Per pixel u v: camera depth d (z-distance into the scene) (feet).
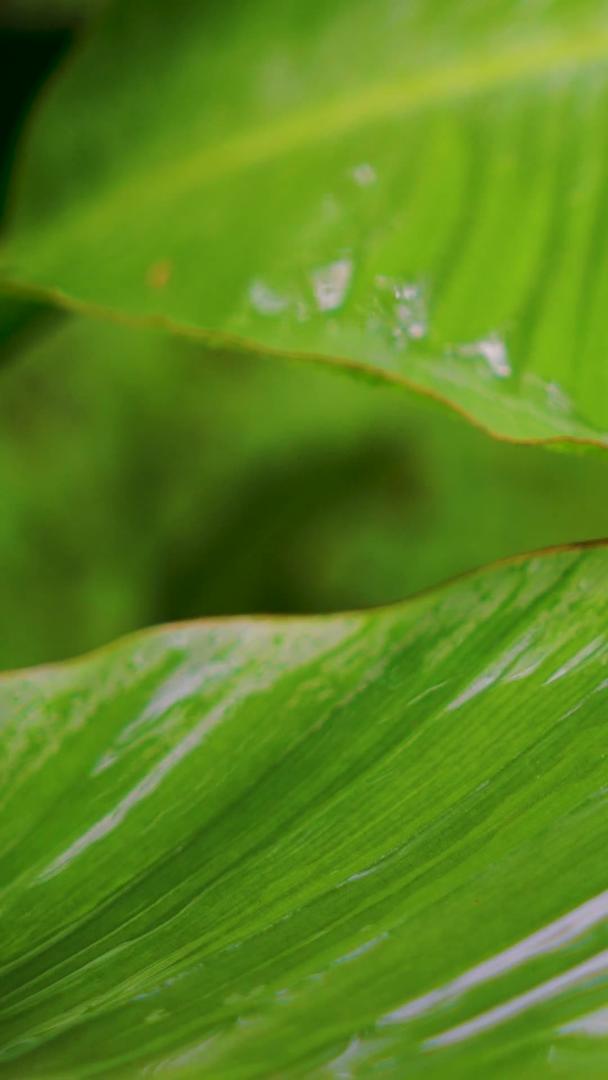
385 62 2.56
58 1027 2.15
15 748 2.23
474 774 2.20
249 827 2.21
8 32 3.02
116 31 2.64
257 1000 2.14
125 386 4.96
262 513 4.73
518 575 2.25
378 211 2.49
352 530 4.66
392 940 2.15
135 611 4.66
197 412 4.90
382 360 2.39
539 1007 2.10
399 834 2.19
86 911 2.19
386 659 2.24
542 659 2.23
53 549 4.74
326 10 2.58
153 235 2.54
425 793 2.20
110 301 2.50
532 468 4.60
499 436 2.33
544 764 2.20
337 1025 2.12
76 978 2.17
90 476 4.84
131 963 2.17
